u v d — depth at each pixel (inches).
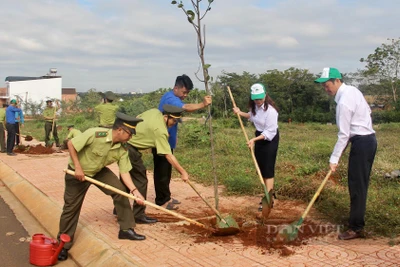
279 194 265.9
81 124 978.7
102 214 232.4
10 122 502.6
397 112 1229.7
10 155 504.4
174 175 336.5
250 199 259.0
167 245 177.9
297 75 1446.9
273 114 225.9
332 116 1332.4
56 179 342.6
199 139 498.0
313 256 160.4
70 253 186.9
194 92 772.0
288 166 348.8
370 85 1428.4
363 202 175.9
